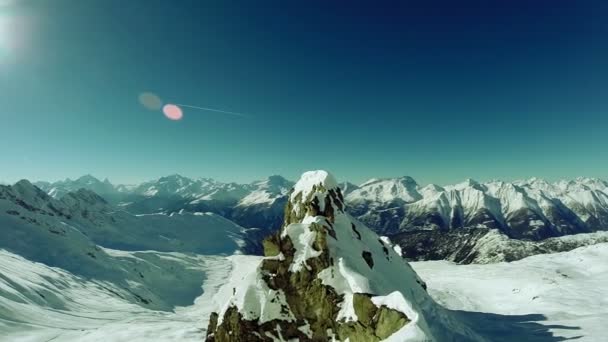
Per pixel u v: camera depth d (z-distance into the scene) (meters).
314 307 38.56
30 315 100.62
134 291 188.38
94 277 190.38
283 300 39.16
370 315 34.31
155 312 148.25
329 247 41.88
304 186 55.34
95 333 81.69
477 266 159.00
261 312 38.31
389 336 31.64
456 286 112.25
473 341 45.44
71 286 156.12
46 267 172.62
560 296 84.75
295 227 43.72
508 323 62.41
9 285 115.19
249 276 40.78
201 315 145.88
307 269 40.31
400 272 53.94
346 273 39.41
